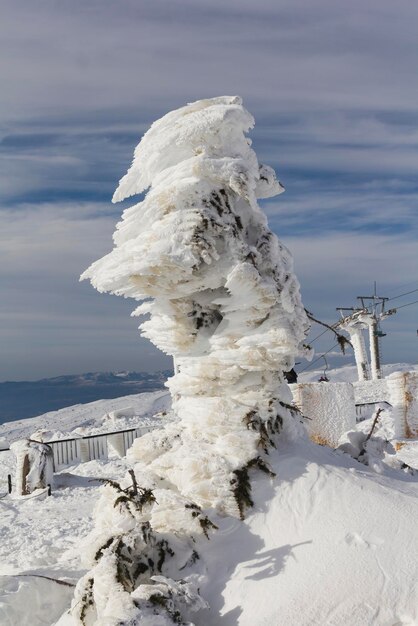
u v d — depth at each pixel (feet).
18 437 90.22
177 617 16.70
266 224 22.43
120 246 21.70
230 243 21.33
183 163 21.53
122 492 21.45
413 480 23.48
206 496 20.35
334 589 16.88
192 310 22.79
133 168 22.86
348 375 143.54
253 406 22.00
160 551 19.08
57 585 21.56
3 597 20.83
